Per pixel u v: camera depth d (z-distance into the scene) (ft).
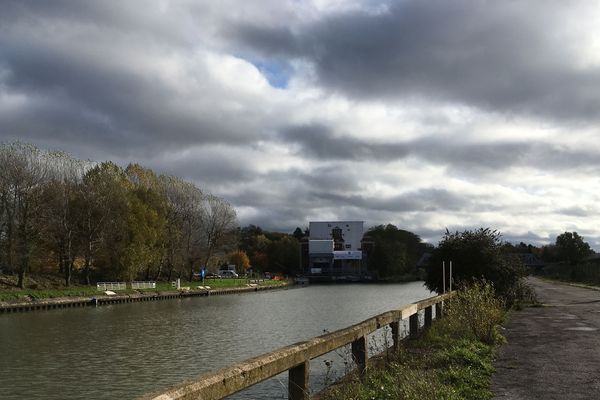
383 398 23.99
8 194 174.50
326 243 502.79
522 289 87.15
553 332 50.14
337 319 131.34
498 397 25.70
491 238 84.48
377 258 494.59
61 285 200.64
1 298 157.07
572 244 381.19
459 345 38.24
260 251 515.91
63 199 196.65
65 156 206.39
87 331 113.09
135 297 211.61
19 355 83.20
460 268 81.46
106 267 228.43
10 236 173.78
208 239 300.81
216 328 115.75
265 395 48.78
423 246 560.20
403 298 221.66
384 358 34.53
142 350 86.74
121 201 214.28
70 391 60.70
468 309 45.14
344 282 465.88
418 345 40.73
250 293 293.64
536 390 27.02
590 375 30.48
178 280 258.98
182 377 66.95
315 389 41.45
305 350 20.47
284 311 159.63
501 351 38.91
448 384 26.91
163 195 261.24
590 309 77.82
